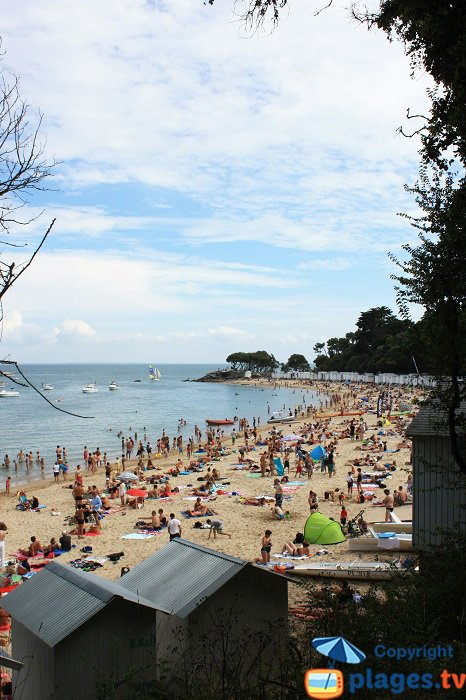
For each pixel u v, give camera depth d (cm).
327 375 18088
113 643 960
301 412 9350
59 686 920
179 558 1205
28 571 2130
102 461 5516
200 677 964
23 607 1046
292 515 2869
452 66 1156
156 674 1006
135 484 3959
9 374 470
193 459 5356
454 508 1480
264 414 10306
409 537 2088
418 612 931
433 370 1142
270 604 1084
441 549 1171
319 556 2130
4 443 6844
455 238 1073
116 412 10594
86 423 8844
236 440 6694
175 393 16150
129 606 980
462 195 1088
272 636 1066
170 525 2433
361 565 1866
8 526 2930
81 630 942
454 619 938
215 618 1034
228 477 4078
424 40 1189
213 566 1113
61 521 3003
